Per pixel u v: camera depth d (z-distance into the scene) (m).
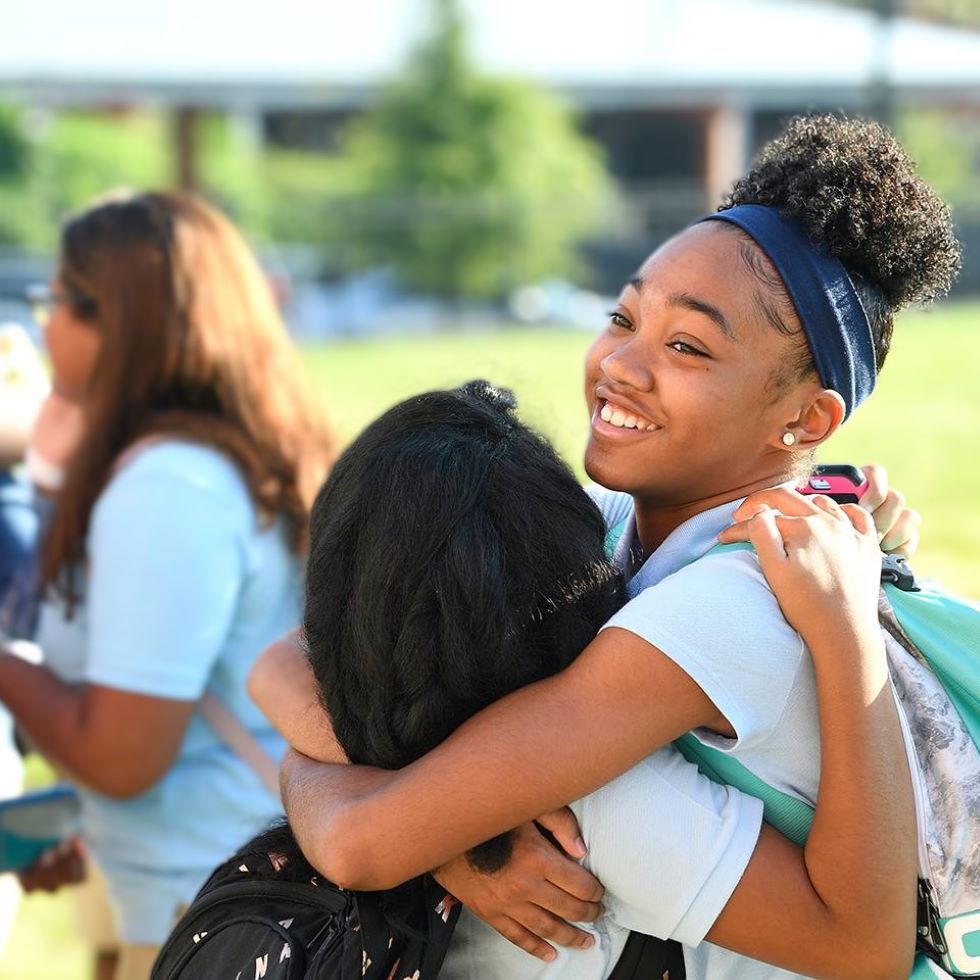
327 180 30.53
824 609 1.66
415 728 1.68
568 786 1.64
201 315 3.04
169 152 28.06
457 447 1.72
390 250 26.09
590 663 1.67
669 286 1.80
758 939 1.66
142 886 3.03
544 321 24.78
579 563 1.71
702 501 1.88
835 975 1.66
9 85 26.61
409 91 29.52
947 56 29.88
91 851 3.08
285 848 1.86
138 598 2.86
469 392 1.88
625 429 1.83
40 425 3.29
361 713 1.73
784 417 1.82
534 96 30.02
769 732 1.68
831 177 1.81
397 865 1.67
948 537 9.16
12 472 3.41
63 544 3.04
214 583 2.89
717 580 1.69
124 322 3.02
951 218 1.99
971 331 20.16
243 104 28.03
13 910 3.21
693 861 1.65
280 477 3.02
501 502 1.69
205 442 2.96
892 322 1.92
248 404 3.05
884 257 1.83
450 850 1.66
